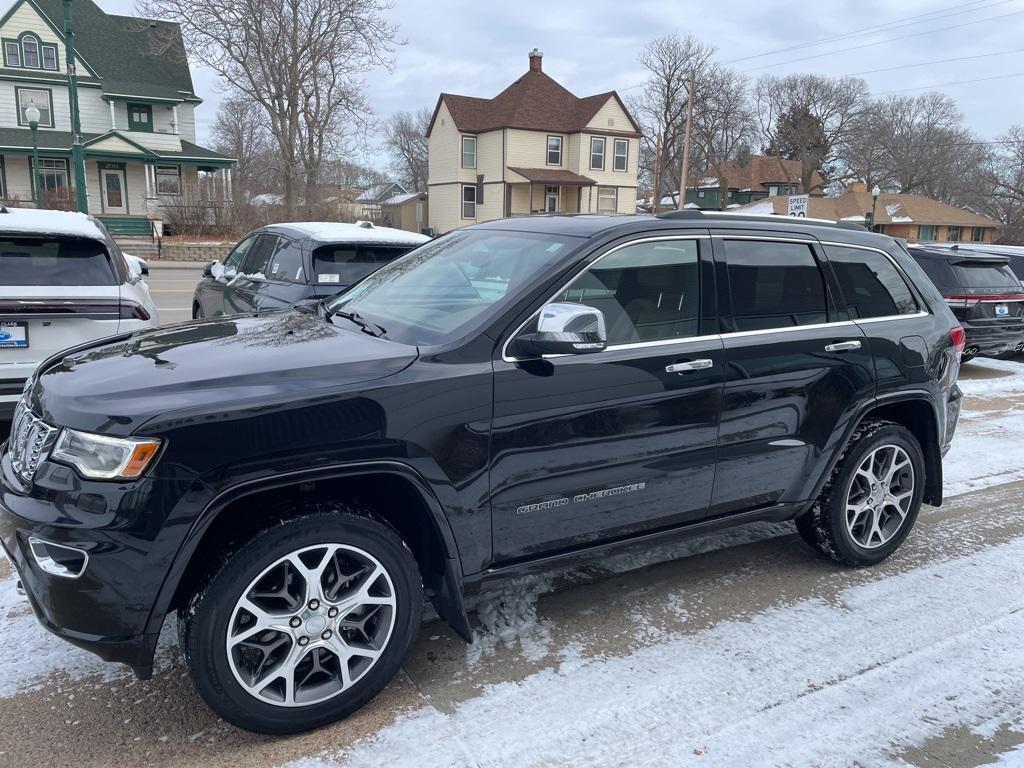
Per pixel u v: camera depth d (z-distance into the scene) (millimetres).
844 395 3760
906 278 4184
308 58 34562
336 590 2670
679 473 3326
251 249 8016
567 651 3244
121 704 2814
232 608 2479
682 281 3367
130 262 7273
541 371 2924
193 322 3701
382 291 3729
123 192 35594
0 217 5500
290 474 2506
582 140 42812
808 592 3840
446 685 2977
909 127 72188
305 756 2559
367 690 2752
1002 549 4430
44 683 2932
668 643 3326
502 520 2941
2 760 2502
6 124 33688
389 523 2795
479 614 3543
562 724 2758
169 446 2352
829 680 3080
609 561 4168
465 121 43562
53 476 2393
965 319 10086
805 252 3781
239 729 2686
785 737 2721
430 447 2717
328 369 2670
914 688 3039
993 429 7301
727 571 4074
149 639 2434
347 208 37531
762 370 3471
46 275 5234
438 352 2809
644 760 2582
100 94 35062
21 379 4988
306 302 4168
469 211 44812
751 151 78500
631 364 3117
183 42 34406
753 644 3336
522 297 2971
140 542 2348
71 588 2355
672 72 56688
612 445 3105
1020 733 2785
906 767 2586
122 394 2465
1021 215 63969
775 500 3730
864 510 4004
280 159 41094
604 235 3215
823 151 72250
